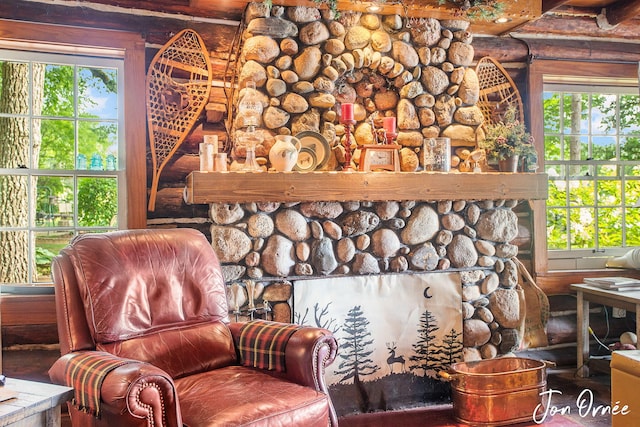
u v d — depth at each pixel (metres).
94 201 3.66
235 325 2.81
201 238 2.92
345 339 3.46
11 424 1.85
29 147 3.56
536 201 4.30
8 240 3.62
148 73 3.59
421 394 3.61
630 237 4.67
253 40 3.41
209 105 3.70
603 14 4.39
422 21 3.69
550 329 4.32
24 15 3.38
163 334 2.58
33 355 3.40
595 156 4.63
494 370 3.55
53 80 3.62
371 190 3.37
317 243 3.41
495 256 3.81
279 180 3.21
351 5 3.49
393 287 3.57
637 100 4.67
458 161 3.87
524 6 3.68
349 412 3.46
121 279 2.53
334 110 3.66
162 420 1.93
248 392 2.25
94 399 1.96
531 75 4.32
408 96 3.71
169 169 3.70
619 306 3.83
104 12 3.54
